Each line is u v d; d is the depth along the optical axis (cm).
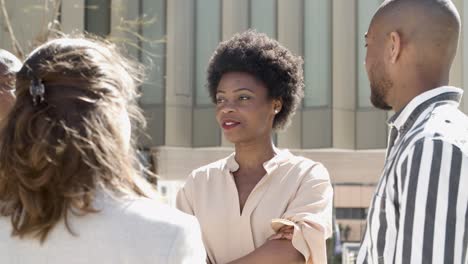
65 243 174
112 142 178
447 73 233
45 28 1020
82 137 174
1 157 177
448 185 201
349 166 1353
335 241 1212
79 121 176
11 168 175
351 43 1300
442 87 229
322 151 1355
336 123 1302
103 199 178
